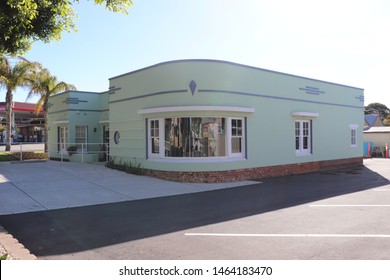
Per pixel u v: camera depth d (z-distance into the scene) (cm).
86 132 2155
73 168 1667
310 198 1014
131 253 541
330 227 684
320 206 896
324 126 1856
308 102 1745
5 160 2083
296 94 1677
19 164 1861
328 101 1888
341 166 1978
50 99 2380
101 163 1934
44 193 1059
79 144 2108
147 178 1390
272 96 1545
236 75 1389
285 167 1598
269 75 1538
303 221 736
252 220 751
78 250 556
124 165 1591
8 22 551
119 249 561
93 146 2162
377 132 3262
